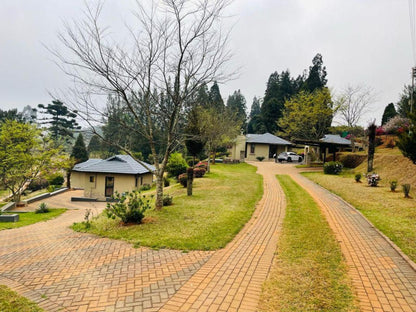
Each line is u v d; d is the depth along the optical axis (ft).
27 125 69.21
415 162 38.27
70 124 159.22
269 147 130.31
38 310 13.14
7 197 84.43
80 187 107.86
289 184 55.11
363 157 77.71
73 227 30.45
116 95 30.09
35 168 71.67
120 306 13.34
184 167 73.51
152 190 72.13
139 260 19.08
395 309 12.42
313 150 122.62
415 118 37.96
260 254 19.45
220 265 17.75
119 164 83.35
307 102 119.44
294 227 25.54
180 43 28.91
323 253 19.03
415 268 16.34
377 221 26.53
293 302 13.14
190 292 14.46
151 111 32.30
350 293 13.82
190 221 28.37
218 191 46.93
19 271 17.95
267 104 183.62
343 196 40.32
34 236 28.53
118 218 30.96
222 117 73.51
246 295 13.94
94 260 19.42
